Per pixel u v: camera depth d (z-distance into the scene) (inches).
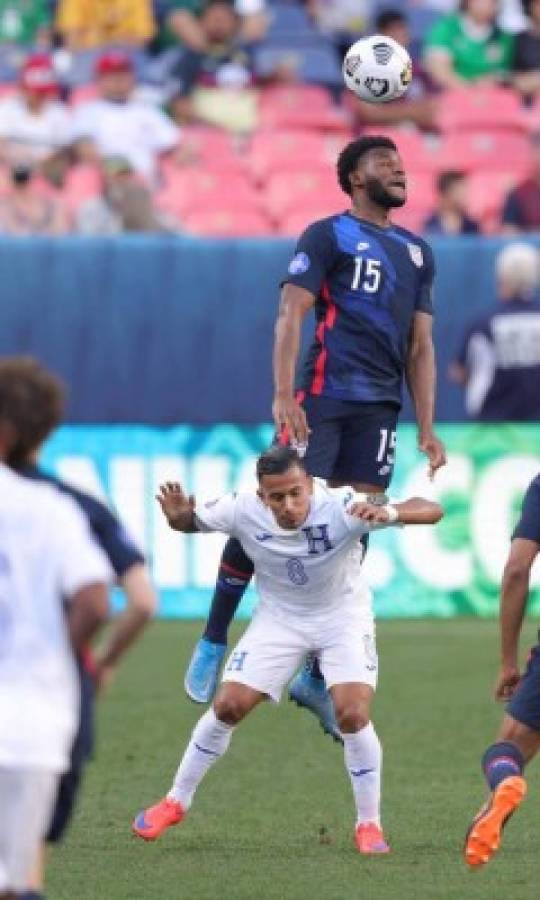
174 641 1827.0
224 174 2375.7
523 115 2578.7
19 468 709.3
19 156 2265.0
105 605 668.1
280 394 1071.0
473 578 1953.7
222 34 2600.9
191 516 1006.4
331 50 2738.7
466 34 2659.9
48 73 2314.2
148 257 1908.2
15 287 1884.8
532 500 908.6
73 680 685.9
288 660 1021.2
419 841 1053.2
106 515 715.4
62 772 695.7
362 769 1021.2
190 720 1460.4
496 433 1937.7
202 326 1914.4
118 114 2345.0
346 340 1103.6
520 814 1128.8
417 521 972.6
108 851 1027.9
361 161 1095.6
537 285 1915.6
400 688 1590.8
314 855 1015.6
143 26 2672.2
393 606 1947.6
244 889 927.0
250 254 1918.1
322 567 1000.9
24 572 669.3
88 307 1897.1
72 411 1902.1
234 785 1230.9
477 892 919.0
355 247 1095.6
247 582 1082.7
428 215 2241.6
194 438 1919.3
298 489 979.3
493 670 1673.2
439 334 1930.4
